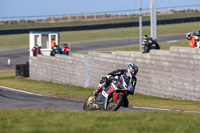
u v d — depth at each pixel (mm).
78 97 55656
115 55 65250
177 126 19906
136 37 198875
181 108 40688
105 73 68438
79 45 179500
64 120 22625
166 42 153750
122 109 39656
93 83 72438
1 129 19516
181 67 50438
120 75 29609
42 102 47562
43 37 121312
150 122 21312
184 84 50062
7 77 97938
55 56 85125
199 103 45656
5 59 147250
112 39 197250
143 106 42812
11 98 52188
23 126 20391
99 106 29922
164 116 24250
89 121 21953
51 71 87250
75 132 18219
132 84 29438
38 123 21500
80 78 75625
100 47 166375
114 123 20984
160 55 54594
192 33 54562
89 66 73188
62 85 79750
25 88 70438
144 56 58250
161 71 54562
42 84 81188
